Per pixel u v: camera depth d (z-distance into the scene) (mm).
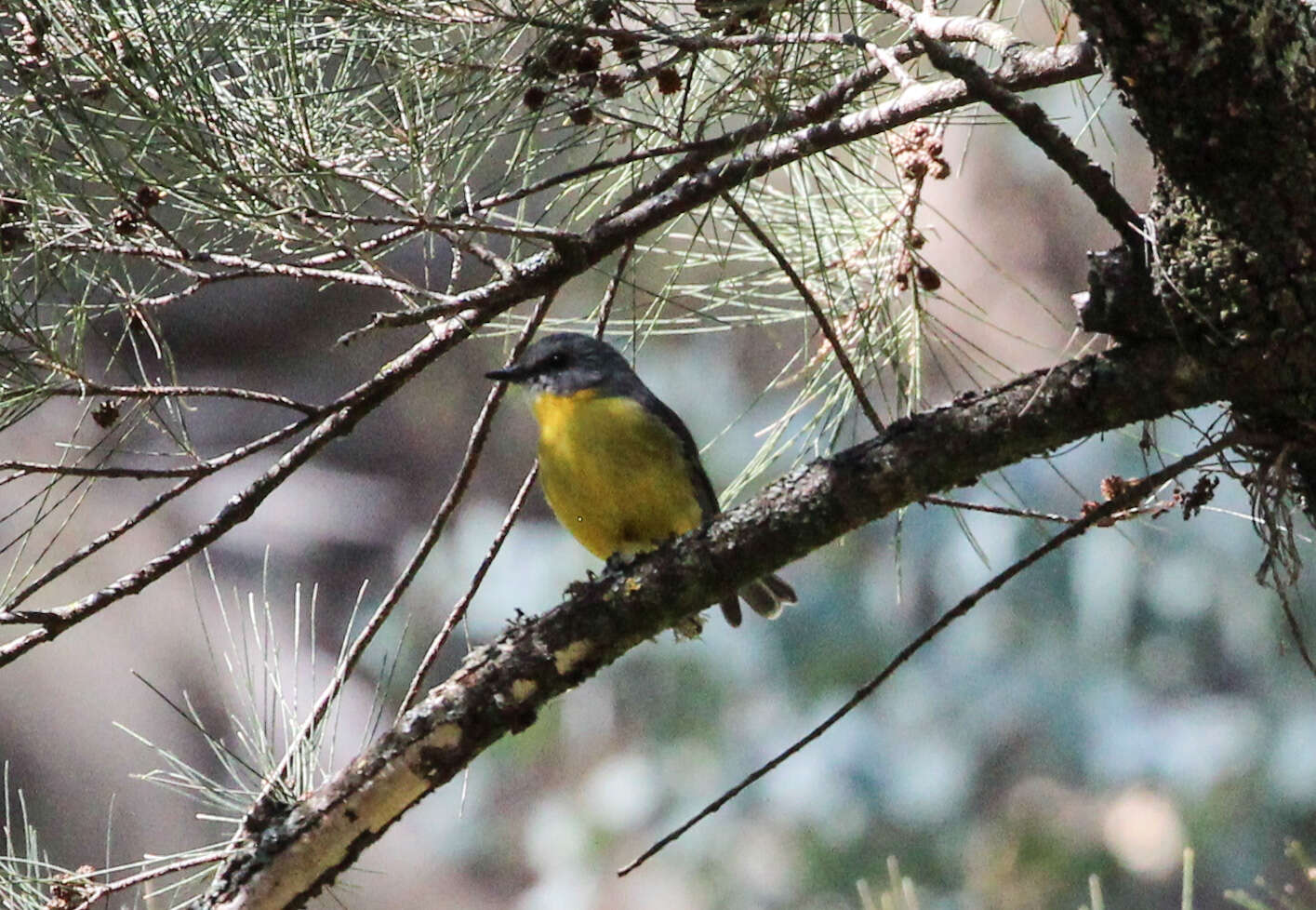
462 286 10242
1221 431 5953
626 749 15984
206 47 5711
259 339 20891
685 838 14625
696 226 6848
